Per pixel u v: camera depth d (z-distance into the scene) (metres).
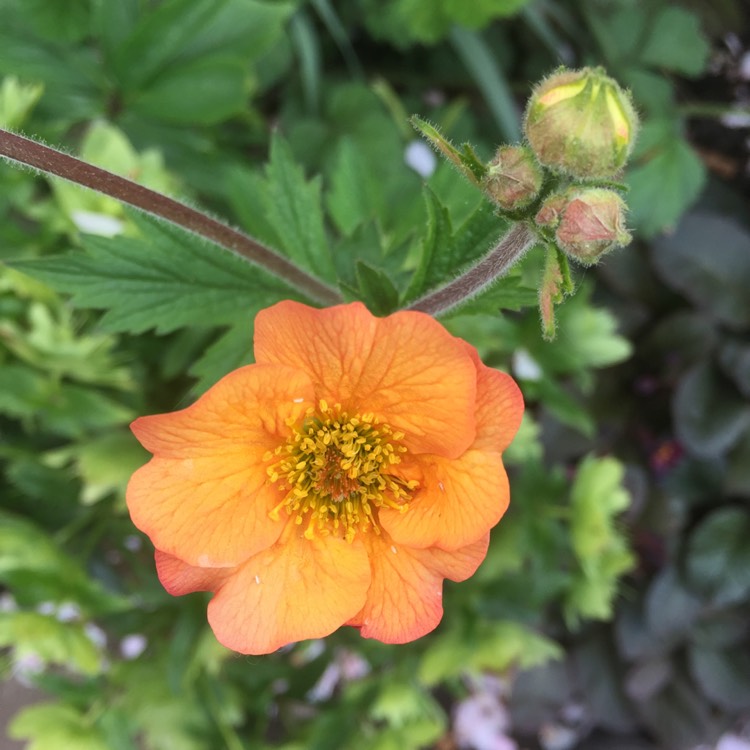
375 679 0.17
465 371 0.07
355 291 0.10
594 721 0.24
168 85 0.15
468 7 0.17
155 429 0.08
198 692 0.16
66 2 0.15
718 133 0.22
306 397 0.08
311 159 0.19
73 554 0.18
